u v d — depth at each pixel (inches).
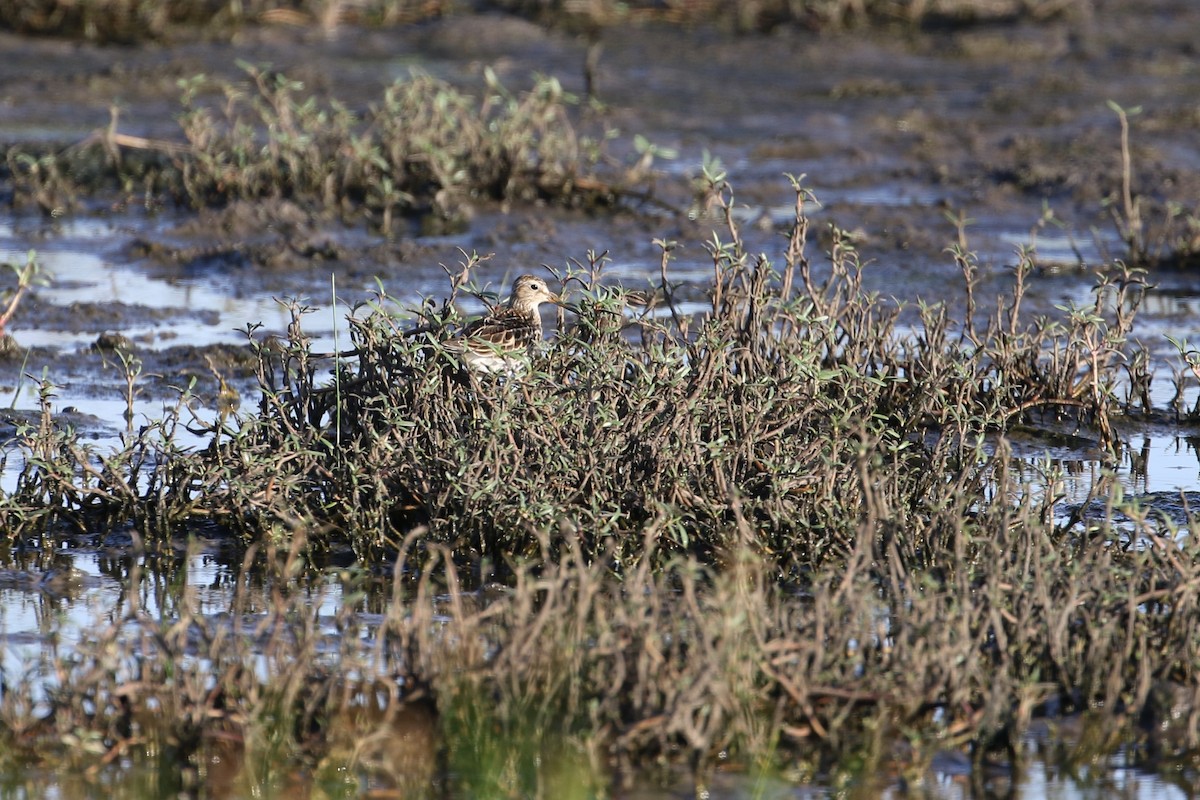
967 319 704.4
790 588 504.4
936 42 1673.2
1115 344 682.2
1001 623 434.0
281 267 937.5
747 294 619.2
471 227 1015.6
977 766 403.9
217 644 415.8
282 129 1107.3
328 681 410.3
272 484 538.9
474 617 423.5
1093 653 424.5
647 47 1646.2
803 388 574.6
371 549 532.4
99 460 576.1
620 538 525.0
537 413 538.9
